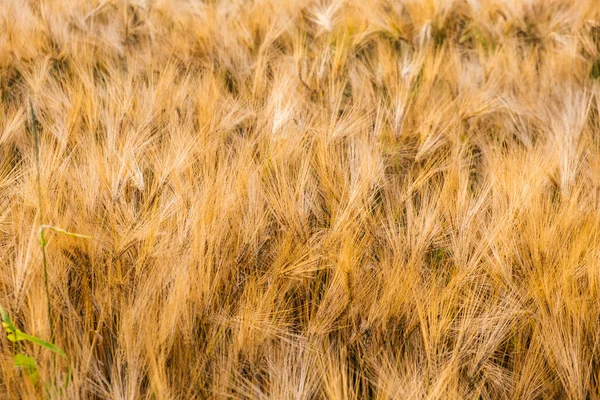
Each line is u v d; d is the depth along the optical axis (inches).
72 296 59.6
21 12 139.0
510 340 59.3
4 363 47.9
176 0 153.3
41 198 61.9
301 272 60.7
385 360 52.6
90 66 121.0
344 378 47.4
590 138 90.4
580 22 137.8
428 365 51.6
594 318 55.2
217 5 151.3
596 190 72.9
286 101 92.0
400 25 139.9
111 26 137.4
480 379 55.1
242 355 52.6
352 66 120.4
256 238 63.5
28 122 93.0
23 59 120.0
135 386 48.6
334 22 137.9
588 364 54.3
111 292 57.0
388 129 89.7
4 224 63.9
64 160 71.7
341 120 85.4
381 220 67.7
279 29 134.5
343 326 56.3
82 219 62.2
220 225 61.5
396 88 98.3
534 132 98.7
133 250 60.0
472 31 146.3
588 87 115.6
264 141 84.4
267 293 55.9
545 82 112.5
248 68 117.0
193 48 124.5
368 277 59.7
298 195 67.9
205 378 52.2
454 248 63.5
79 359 51.0
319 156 75.2
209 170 73.6
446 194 68.4
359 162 75.9
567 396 51.7
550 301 55.2
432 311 53.5
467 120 98.3
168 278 57.0
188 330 52.7
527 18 145.6
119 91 95.4
